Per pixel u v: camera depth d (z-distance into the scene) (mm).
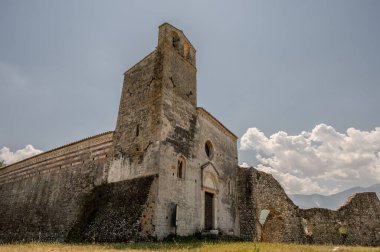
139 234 15766
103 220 17828
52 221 24500
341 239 28719
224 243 17406
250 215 28047
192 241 17656
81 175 24391
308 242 28562
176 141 21141
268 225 30016
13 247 12406
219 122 28469
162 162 18953
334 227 29281
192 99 24906
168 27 24469
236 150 31906
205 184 23516
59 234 22875
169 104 21469
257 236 27047
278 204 30016
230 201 27562
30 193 29781
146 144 20078
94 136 24922
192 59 26703
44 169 29594
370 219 30250
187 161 21844
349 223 29703
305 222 30734
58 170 27516
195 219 21062
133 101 23203
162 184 18469
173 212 18641
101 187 21188
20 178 33062
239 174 30625
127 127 22391
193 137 23562
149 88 22406
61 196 25219
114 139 23031
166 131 20266
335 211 30156
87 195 22422
